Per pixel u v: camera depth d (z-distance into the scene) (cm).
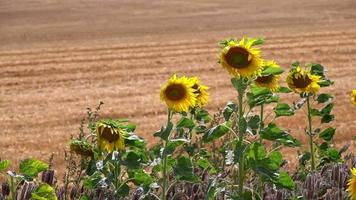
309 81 600
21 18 5172
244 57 447
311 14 5022
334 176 595
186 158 479
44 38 4091
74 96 2150
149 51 3195
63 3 6044
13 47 3697
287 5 5644
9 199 429
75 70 2700
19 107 1994
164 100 468
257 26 4497
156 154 475
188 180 477
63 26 4688
